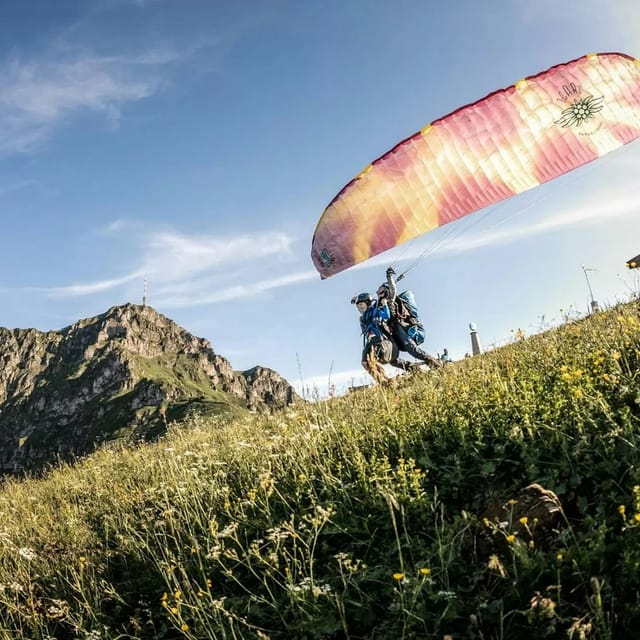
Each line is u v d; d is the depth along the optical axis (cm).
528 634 362
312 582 442
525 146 1167
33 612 555
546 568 384
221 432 1090
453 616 383
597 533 383
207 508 671
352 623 425
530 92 1167
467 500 520
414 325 1095
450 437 596
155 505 725
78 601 557
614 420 518
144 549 626
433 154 1166
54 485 1076
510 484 513
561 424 529
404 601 397
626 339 674
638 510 373
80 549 675
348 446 670
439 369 955
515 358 823
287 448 707
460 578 425
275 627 462
